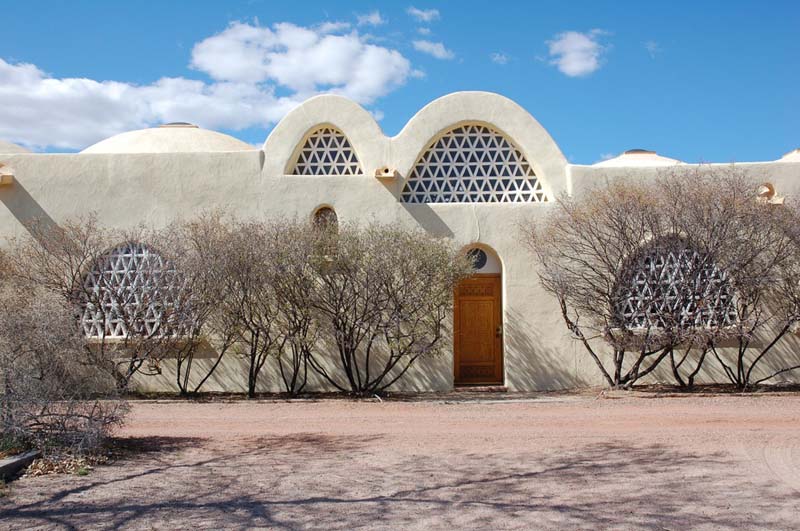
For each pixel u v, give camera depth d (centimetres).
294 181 1566
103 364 962
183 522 607
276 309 1453
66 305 942
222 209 1565
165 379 1545
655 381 1552
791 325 1527
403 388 1524
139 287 1470
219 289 1428
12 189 1578
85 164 1588
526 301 1548
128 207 1579
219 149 1816
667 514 630
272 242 1420
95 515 625
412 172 1600
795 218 1425
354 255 1412
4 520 609
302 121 1590
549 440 972
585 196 1525
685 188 1431
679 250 1429
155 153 1588
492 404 1326
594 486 730
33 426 820
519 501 675
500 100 1596
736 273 1411
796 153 1781
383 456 878
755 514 629
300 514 632
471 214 1560
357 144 1584
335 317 1434
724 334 1432
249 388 1477
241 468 813
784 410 1216
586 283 1442
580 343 1548
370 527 596
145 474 779
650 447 918
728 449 902
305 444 956
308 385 1530
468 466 823
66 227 1487
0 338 805
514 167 1612
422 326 1445
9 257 1462
